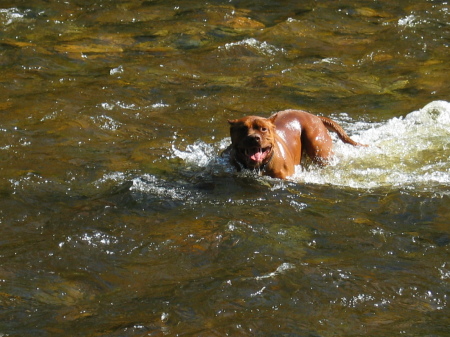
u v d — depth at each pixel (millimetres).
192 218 10070
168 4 23359
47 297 8156
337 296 8031
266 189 11109
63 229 9734
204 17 21797
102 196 10820
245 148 11289
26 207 10414
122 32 20484
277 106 15258
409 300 7984
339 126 13039
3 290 8273
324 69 17609
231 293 8102
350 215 10141
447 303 7938
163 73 17172
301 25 20812
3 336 7379
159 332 7379
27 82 16391
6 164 12039
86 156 12469
